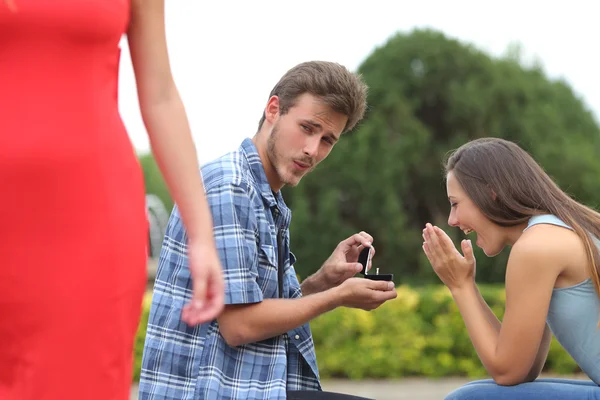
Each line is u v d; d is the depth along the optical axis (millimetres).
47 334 1490
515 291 2695
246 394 2680
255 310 2645
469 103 16500
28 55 1480
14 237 1481
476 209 2865
